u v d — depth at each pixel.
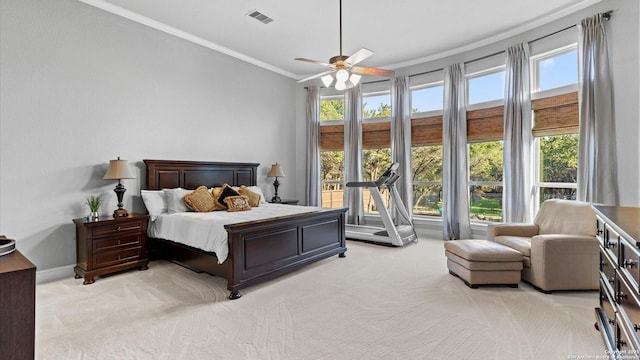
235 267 2.84
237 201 4.18
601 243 2.00
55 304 2.66
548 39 4.18
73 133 3.51
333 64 3.31
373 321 2.34
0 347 1.00
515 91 4.47
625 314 1.51
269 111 6.01
